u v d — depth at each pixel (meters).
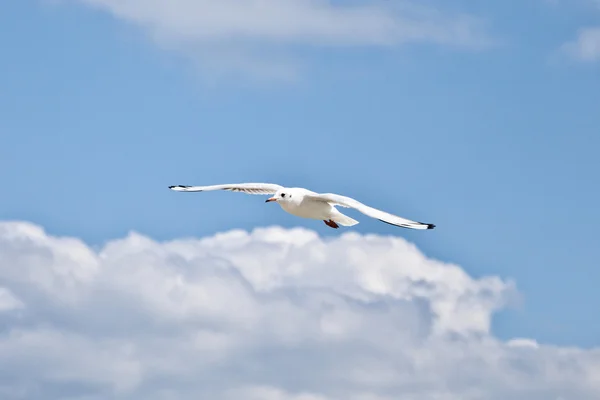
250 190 26.41
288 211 25.59
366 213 20.95
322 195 24.70
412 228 20.36
